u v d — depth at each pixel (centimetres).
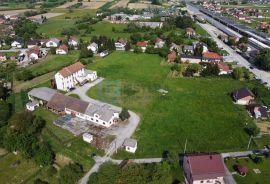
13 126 8781
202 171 6581
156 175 6556
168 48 17275
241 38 18988
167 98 11112
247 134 8819
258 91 11300
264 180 6900
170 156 7269
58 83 11662
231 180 6875
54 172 7225
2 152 8150
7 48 18625
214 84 12588
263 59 14362
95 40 18688
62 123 9194
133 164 6931
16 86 12456
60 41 19550
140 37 19338
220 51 17350
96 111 9331
